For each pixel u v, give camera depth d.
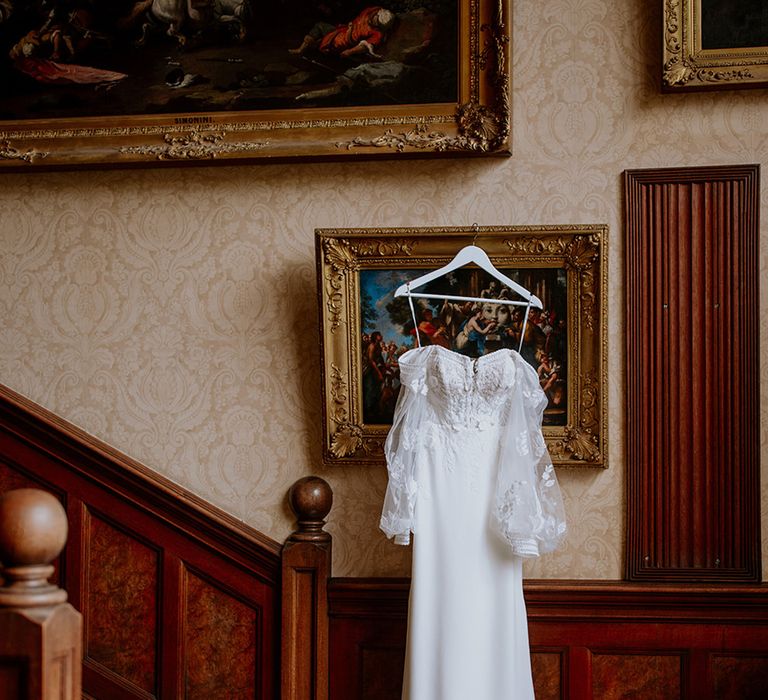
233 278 3.56
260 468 3.54
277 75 3.46
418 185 3.47
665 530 3.35
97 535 3.54
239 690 3.47
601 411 3.30
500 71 3.29
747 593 3.25
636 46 3.40
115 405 3.60
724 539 3.32
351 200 3.50
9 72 3.57
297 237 3.53
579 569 3.39
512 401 3.03
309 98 3.44
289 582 3.37
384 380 3.40
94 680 3.51
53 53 3.55
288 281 3.54
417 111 3.38
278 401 3.54
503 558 3.03
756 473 3.30
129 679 3.51
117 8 3.54
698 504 3.34
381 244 3.35
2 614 1.66
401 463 2.97
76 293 3.62
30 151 3.52
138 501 3.50
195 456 3.56
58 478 3.55
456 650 2.97
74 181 3.62
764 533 3.33
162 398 3.58
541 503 2.99
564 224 3.36
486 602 3.02
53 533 1.72
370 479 3.48
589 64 3.42
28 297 3.64
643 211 3.37
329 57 3.44
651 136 3.39
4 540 1.70
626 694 3.32
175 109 3.50
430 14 3.39
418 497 3.05
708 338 3.33
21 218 3.64
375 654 3.39
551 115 3.42
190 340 3.58
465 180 3.45
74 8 3.56
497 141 3.30
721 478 3.32
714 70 3.26
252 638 3.46
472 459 3.06
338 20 3.44
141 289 3.60
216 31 3.49
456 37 3.37
